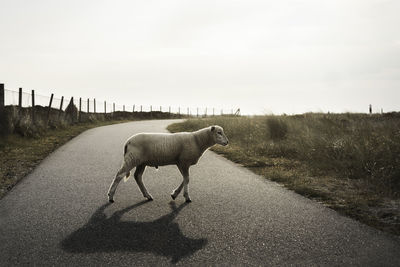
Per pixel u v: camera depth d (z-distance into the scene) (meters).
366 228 4.21
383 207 5.15
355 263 3.23
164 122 32.38
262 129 14.19
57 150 10.76
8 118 11.85
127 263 3.18
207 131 5.64
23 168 7.79
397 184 6.30
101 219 4.43
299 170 8.08
